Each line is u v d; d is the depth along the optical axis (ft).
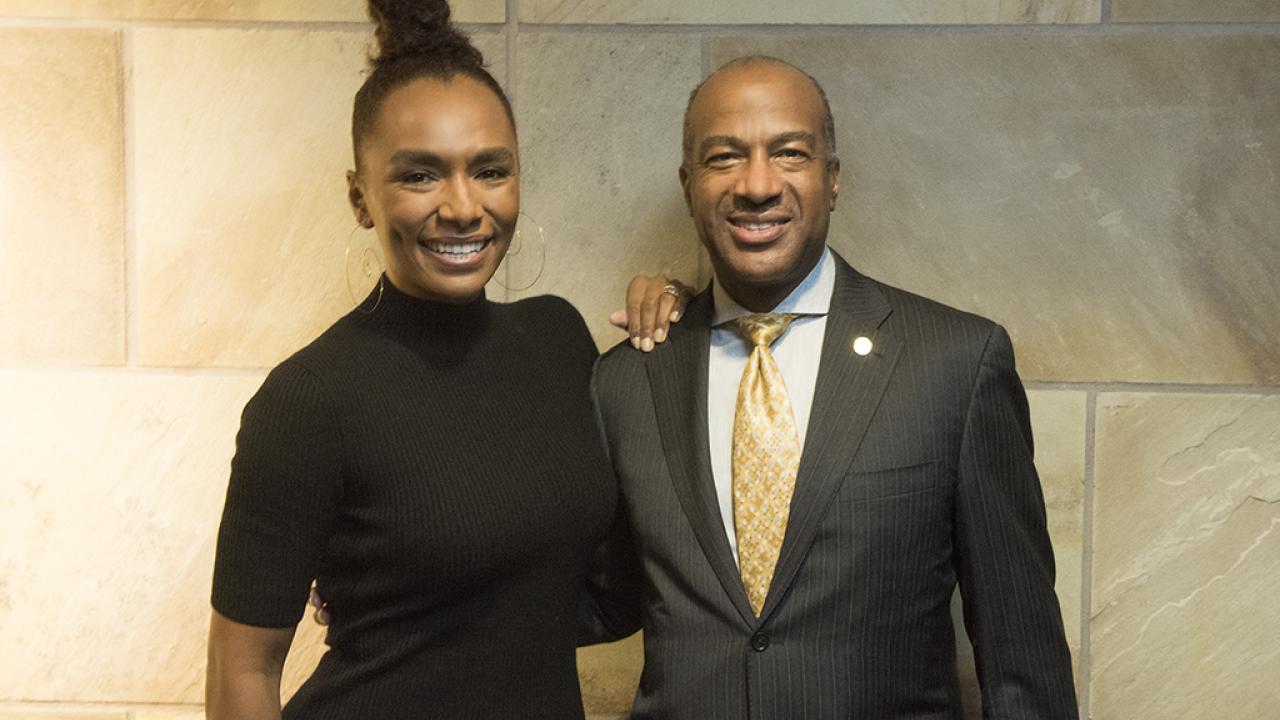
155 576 6.03
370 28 5.74
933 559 4.43
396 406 4.13
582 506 4.44
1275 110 5.46
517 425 4.41
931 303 4.71
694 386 4.73
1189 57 5.48
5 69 5.79
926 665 4.46
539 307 5.00
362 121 4.18
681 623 4.48
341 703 4.22
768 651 4.33
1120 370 5.65
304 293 5.89
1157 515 5.69
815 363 4.70
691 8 5.67
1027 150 5.59
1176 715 5.76
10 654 6.08
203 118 5.80
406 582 4.10
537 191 5.81
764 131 4.42
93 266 5.88
